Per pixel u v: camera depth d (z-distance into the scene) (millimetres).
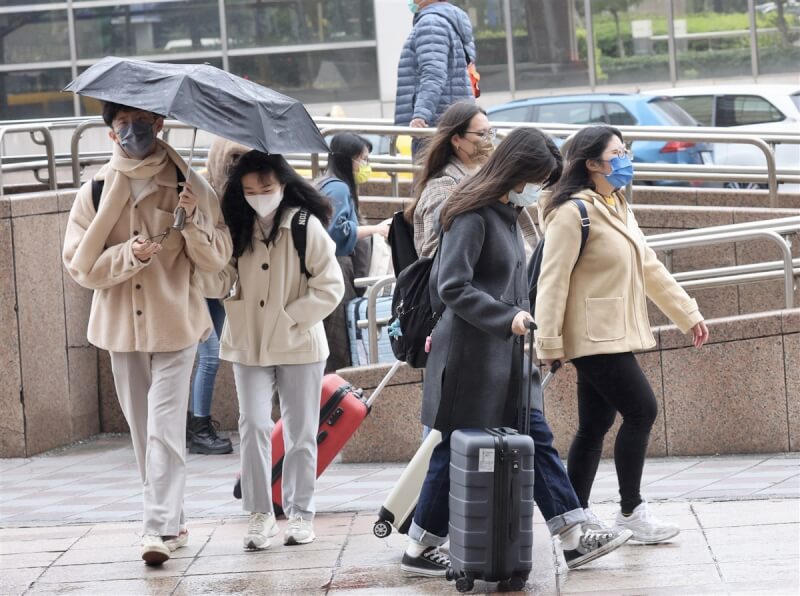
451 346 7793
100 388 14016
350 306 12742
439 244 7887
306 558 8742
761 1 25484
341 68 25281
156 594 8047
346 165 12266
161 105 8094
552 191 8359
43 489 11547
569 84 26094
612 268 8180
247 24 25438
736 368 11383
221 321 12461
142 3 25609
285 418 9156
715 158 22484
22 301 12859
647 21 25859
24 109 25812
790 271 11648
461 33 15203
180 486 8766
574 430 11586
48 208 13211
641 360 11469
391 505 8492
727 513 9234
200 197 8672
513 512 7555
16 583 8422
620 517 8586
